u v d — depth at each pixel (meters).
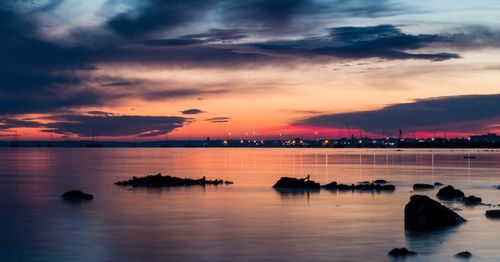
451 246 28.84
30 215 40.62
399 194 56.50
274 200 50.56
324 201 49.72
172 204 47.50
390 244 29.45
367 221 37.38
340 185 63.88
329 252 27.70
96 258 26.73
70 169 112.19
